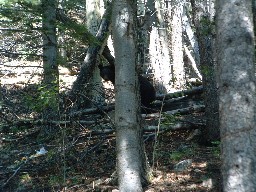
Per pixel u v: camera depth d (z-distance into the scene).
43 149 7.20
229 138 3.56
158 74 14.62
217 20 3.84
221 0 3.80
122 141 4.99
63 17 8.06
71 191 5.82
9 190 6.13
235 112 3.56
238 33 3.67
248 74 3.61
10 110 8.65
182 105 9.52
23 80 13.09
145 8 16.17
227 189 3.55
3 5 6.75
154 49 15.17
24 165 6.62
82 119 8.79
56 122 7.47
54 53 8.13
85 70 9.80
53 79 7.95
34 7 6.91
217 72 3.82
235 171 3.50
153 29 15.44
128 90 5.04
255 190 3.42
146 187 5.47
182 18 17.64
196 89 9.53
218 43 3.79
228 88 3.62
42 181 6.31
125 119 5.01
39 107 7.34
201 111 8.90
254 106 3.57
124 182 4.93
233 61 3.63
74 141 7.03
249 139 3.50
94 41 7.44
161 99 9.76
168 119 7.43
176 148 7.14
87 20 11.62
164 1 16.77
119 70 5.07
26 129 8.30
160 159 6.66
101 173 6.37
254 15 4.90
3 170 6.58
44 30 7.21
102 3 14.18
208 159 6.38
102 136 7.52
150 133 7.74
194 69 17.48
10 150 7.46
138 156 5.04
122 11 5.10
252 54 3.68
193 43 17.73
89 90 9.49
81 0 15.54
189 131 7.97
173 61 16.11
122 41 5.08
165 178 5.76
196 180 5.61
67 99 7.81
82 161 6.84
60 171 6.34
